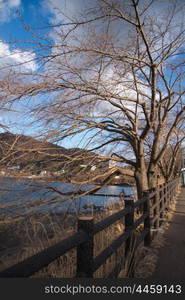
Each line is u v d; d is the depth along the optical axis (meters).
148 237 5.38
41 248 4.59
